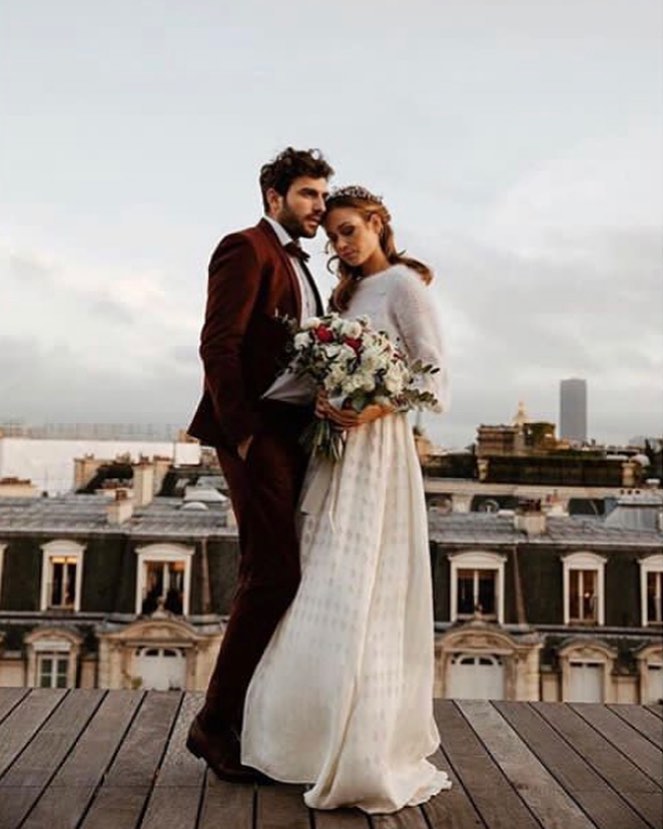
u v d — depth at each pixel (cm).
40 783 218
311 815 199
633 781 232
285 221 227
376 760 199
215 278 214
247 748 215
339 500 213
